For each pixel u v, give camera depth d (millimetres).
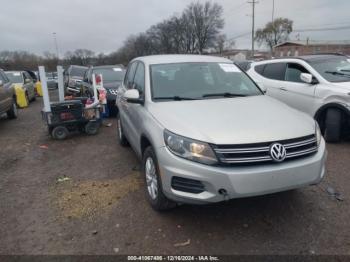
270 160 3023
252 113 3561
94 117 7672
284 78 7254
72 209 3922
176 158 3143
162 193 3465
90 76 11555
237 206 3822
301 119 3518
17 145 7066
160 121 3520
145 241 3232
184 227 3445
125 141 6387
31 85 16188
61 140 7340
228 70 4836
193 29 76875
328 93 6074
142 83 4566
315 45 60312
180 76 4504
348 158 5375
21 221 3699
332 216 3574
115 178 4844
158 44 82938
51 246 3209
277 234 3279
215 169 2967
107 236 3336
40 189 4566
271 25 74438
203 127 3201
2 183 4852
